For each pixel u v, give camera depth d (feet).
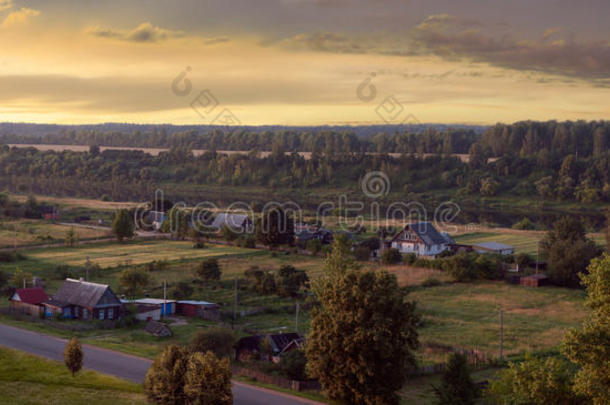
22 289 222.69
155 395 112.88
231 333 170.50
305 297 256.32
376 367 119.75
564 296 264.11
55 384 131.54
